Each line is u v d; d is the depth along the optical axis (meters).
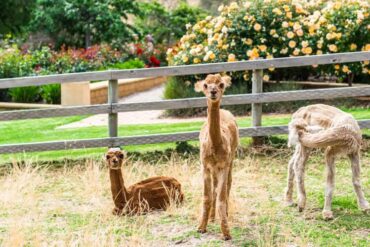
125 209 6.57
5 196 7.09
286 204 6.77
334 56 8.88
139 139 8.84
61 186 7.75
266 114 11.73
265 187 7.46
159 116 12.47
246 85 12.34
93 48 21.50
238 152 8.84
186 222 6.32
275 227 6.11
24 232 6.07
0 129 11.56
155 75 8.84
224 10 12.60
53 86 16.19
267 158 8.70
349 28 11.93
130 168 8.25
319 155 8.65
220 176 5.83
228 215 6.34
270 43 12.30
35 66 18.84
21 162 8.91
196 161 8.56
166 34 29.34
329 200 6.33
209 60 12.30
